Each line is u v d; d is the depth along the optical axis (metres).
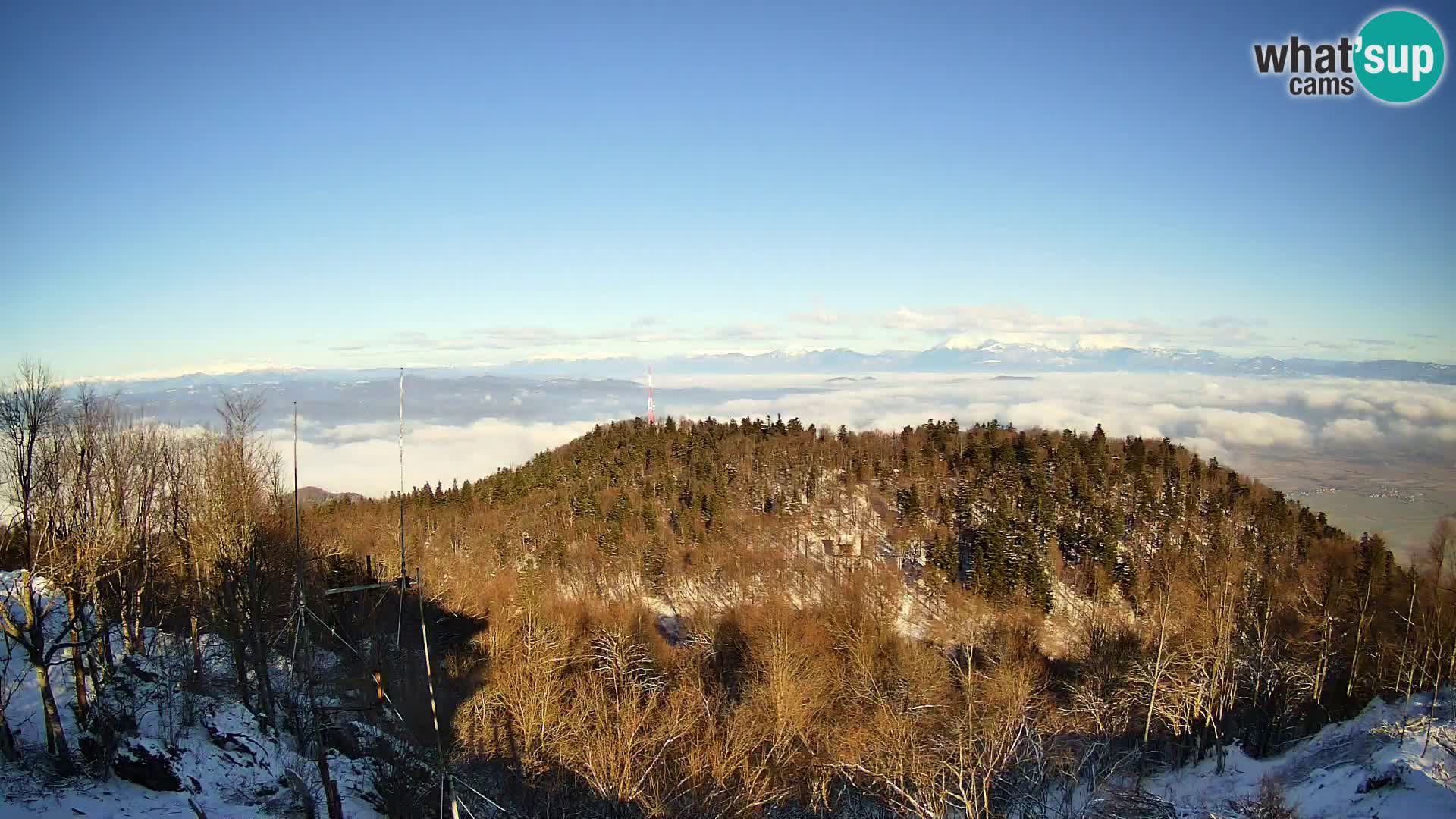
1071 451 110.75
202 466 46.84
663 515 100.50
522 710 43.78
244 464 45.34
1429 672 56.25
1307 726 56.53
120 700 37.09
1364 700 58.31
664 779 41.28
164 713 38.38
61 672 38.88
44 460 35.03
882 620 69.31
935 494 103.62
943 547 83.69
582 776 40.41
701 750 42.34
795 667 52.47
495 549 89.81
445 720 47.53
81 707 34.34
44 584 37.16
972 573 81.06
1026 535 81.38
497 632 55.88
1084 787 46.88
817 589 81.31
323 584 57.12
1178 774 50.25
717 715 48.28
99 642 39.34
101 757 32.59
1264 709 55.72
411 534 90.31
